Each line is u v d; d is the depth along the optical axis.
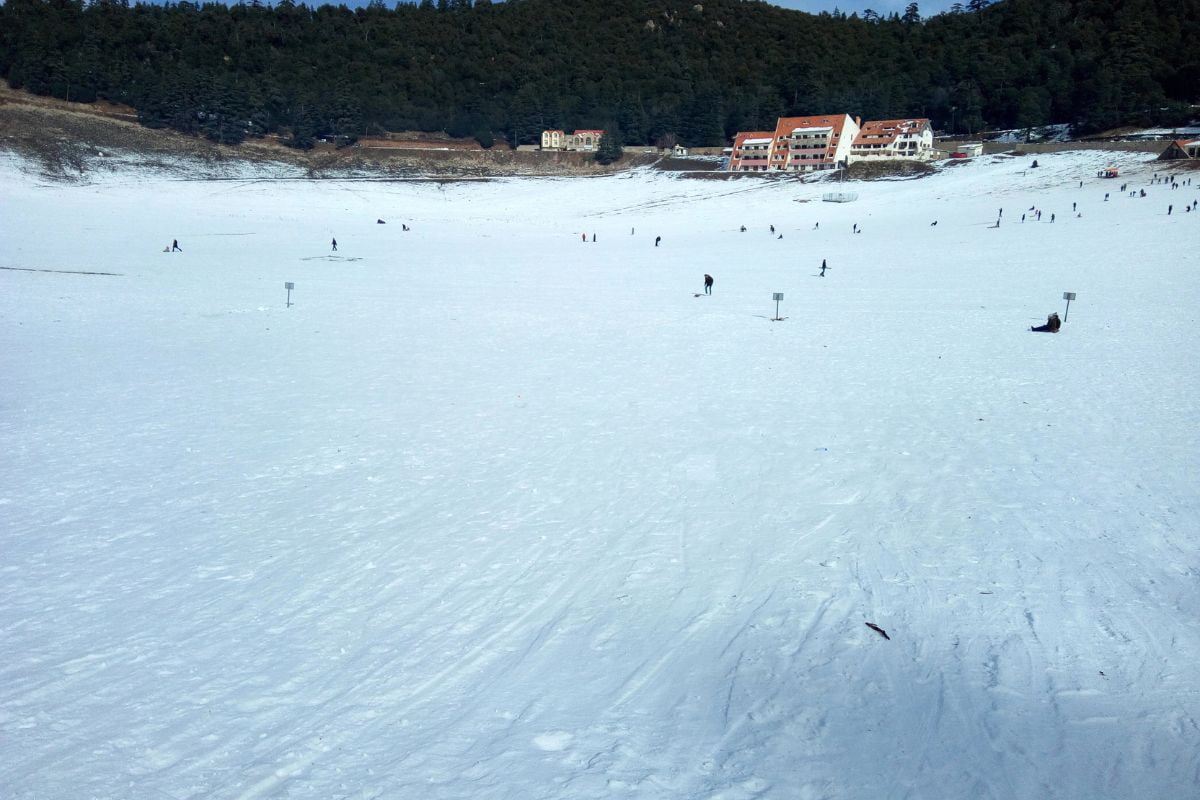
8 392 19.44
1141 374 21.41
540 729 6.76
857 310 34.66
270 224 80.94
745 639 8.31
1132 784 6.12
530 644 8.21
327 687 7.38
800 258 58.72
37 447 15.09
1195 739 6.64
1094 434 15.90
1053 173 92.62
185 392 19.83
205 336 27.89
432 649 8.09
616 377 21.78
